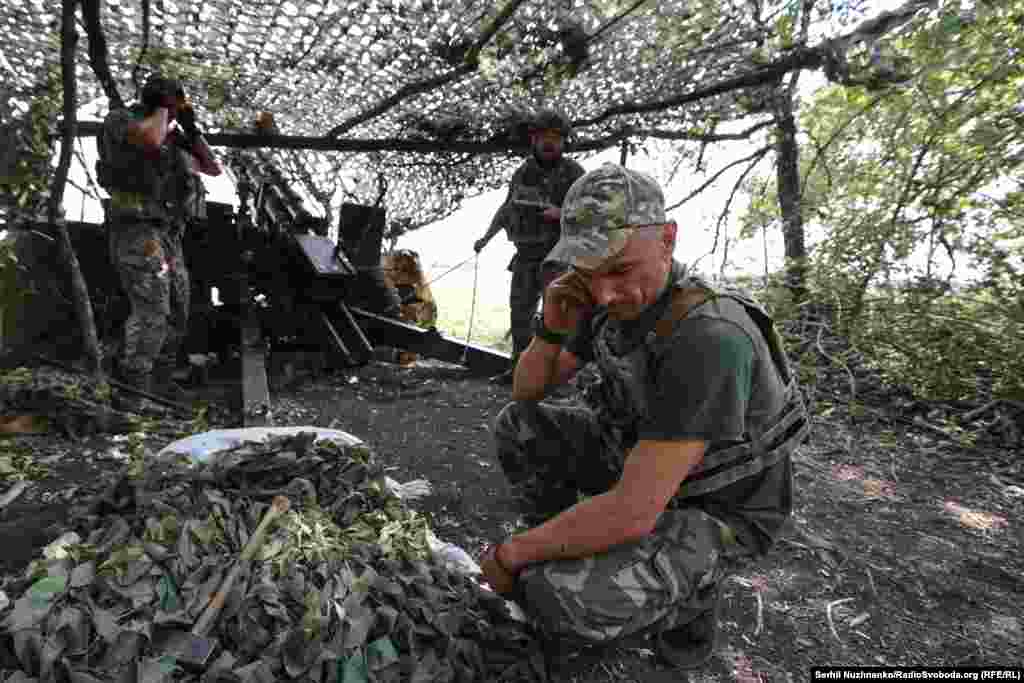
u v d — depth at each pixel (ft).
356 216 19.07
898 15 11.48
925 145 14.11
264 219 18.34
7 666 4.04
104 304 15.28
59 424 10.06
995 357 13.14
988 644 6.36
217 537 4.91
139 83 13.75
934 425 12.75
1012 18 11.17
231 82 14.51
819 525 8.79
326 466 6.13
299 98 15.79
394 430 12.07
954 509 9.52
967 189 13.35
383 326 17.69
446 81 12.61
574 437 6.28
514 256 14.74
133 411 11.21
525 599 4.88
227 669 4.07
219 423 11.74
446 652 4.76
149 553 4.64
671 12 11.05
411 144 16.22
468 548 7.68
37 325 14.35
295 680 4.21
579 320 5.74
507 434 6.49
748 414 4.84
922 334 14.07
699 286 4.75
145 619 4.27
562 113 14.99
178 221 12.36
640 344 4.79
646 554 4.72
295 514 5.23
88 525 5.16
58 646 3.98
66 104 9.20
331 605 4.56
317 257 16.24
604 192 4.35
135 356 11.79
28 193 11.82
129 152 11.07
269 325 16.83
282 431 7.95
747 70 13.50
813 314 16.33
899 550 8.21
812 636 6.35
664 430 4.47
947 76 13.25
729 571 5.23
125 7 10.73
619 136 16.72
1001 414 12.70
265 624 4.43
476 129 16.33
